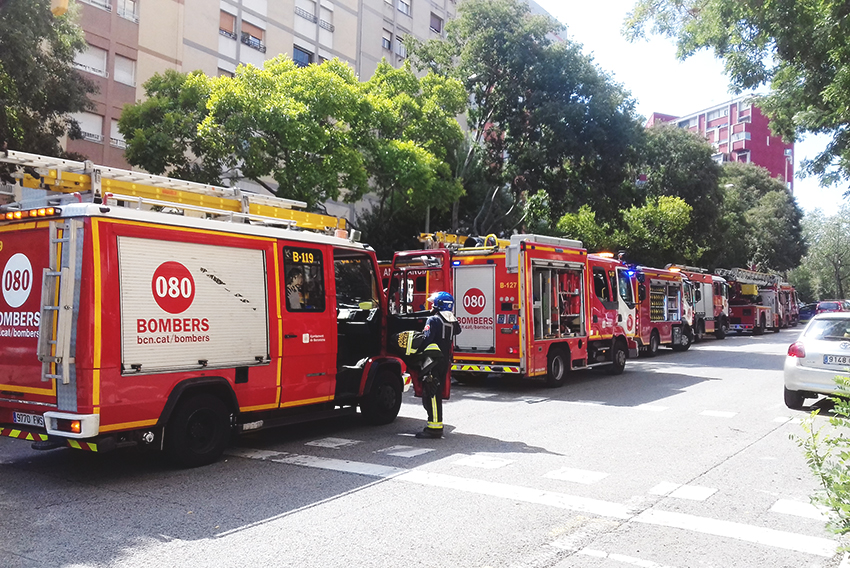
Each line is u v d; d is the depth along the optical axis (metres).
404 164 19.16
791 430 8.70
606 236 34.88
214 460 6.86
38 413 6.04
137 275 6.16
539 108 23.59
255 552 4.34
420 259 12.60
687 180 35.50
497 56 24.67
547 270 13.14
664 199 34.28
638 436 8.28
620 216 27.44
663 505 5.43
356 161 17.92
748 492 5.82
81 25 22.77
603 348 15.16
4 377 6.28
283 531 4.75
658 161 35.69
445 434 8.44
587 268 14.42
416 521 4.98
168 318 6.39
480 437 8.24
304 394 7.91
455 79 22.95
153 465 6.76
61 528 4.80
